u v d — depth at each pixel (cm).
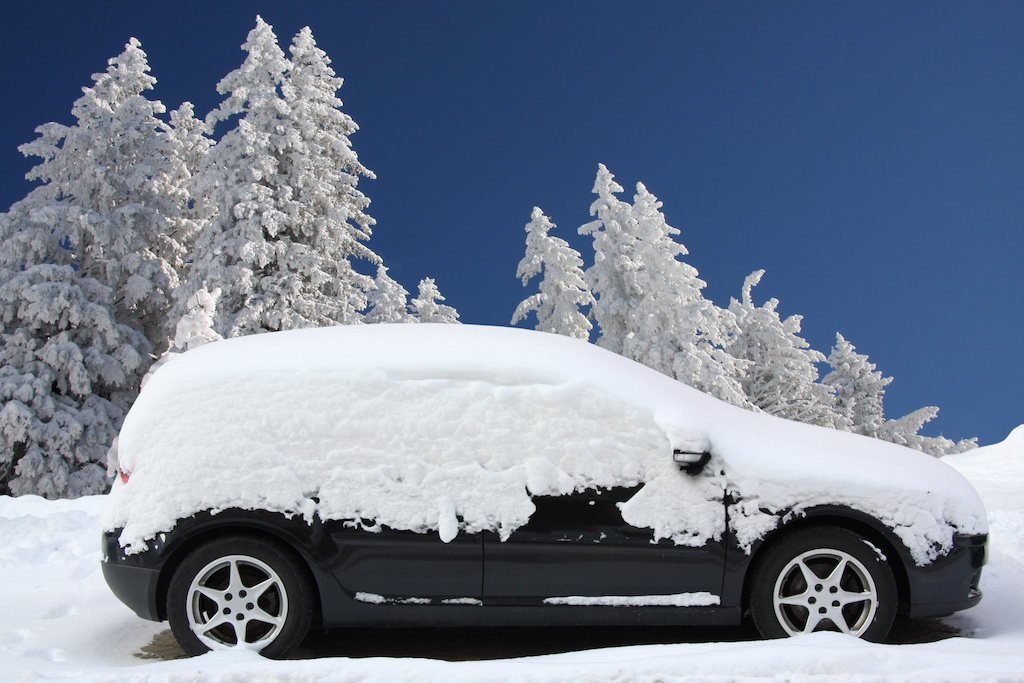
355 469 359
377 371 376
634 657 323
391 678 285
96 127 2530
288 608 351
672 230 2605
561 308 2733
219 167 2414
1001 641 363
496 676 284
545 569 355
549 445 364
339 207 2447
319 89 2581
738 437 377
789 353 3306
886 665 294
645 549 356
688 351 2441
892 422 3872
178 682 284
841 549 357
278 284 2295
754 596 357
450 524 353
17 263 2252
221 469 356
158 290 2455
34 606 480
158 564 350
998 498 889
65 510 731
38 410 2111
